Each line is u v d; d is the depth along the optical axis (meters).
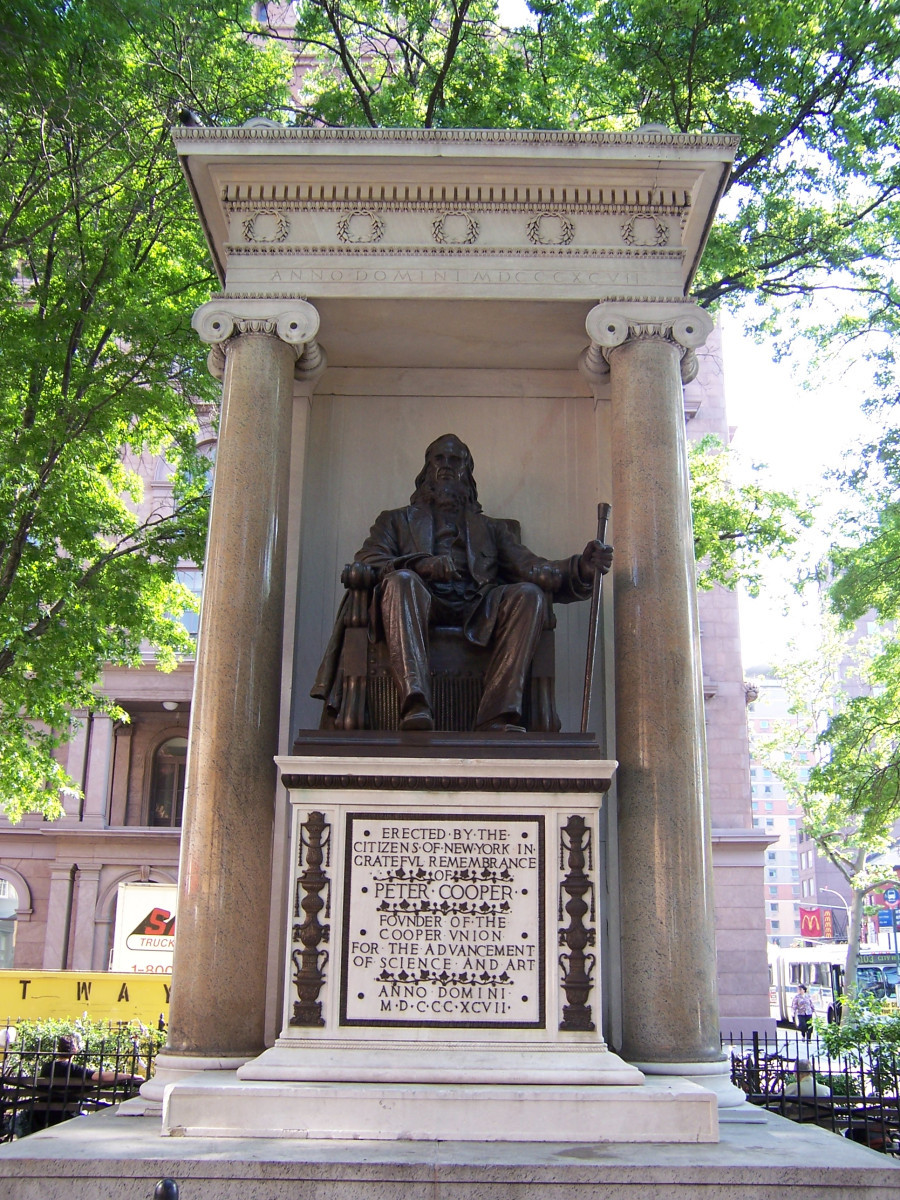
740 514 19.03
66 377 16.78
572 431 10.43
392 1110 6.43
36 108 13.42
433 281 9.07
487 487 10.28
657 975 7.56
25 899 35.53
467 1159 5.82
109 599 18.12
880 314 17.12
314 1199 5.64
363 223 9.20
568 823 7.31
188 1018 7.46
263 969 7.73
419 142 8.91
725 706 33.88
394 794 7.35
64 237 16.11
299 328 8.90
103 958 34.84
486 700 7.97
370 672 8.15
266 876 7.89
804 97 15.18
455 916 7.19
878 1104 9.55
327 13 16.86
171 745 37.88
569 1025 7.01
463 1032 7.00
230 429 8.67
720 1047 7.66
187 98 15.77
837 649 41.19
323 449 10.33
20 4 10.70
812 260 16.62
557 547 10.15
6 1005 18.09
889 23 14.25
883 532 18.95
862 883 39.50
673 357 8.95
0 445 15.94
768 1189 5.67
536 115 16.25
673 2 14.48
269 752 8.13
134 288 16.12
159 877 35.31
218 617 8.22
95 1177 5.68
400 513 9.05
